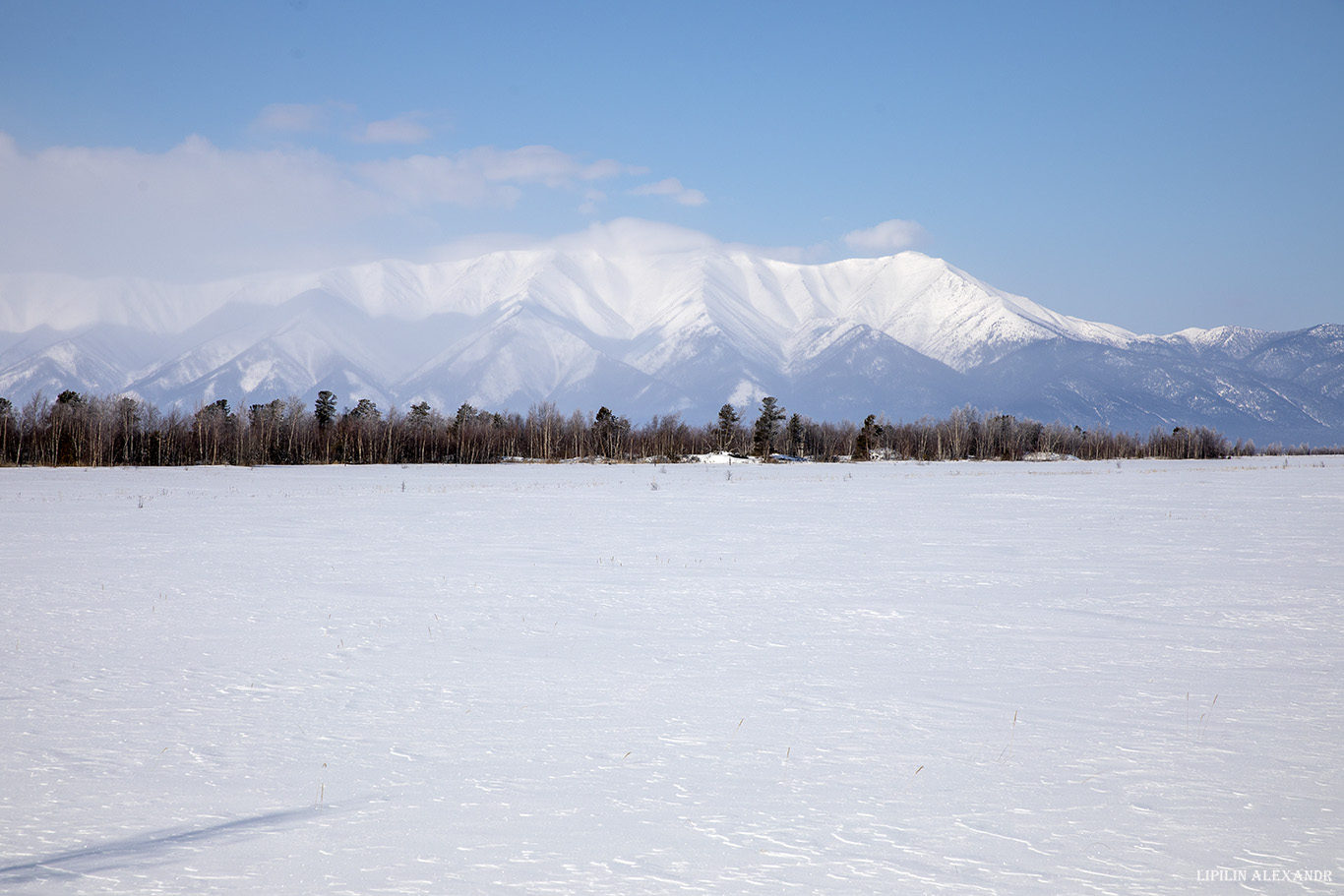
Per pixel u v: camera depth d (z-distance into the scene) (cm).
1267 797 660
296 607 1462
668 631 1274
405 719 849
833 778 696
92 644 1176
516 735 802
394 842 577
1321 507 3709
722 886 517
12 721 838
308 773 704
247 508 3666
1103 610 1447
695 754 750
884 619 1373
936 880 526
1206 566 1970
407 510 3556
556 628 1293
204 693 937
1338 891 513
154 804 641
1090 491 4900
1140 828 604
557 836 587
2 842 575
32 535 2572
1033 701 914
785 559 2106
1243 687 973
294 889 511
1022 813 629
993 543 2433
